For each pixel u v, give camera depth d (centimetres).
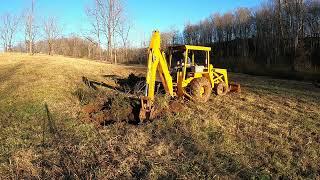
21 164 901
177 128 1159
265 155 1021
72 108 1385
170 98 1454
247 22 6425
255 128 1241
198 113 1363
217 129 1194
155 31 1299
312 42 5025
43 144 1035
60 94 1576
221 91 1762
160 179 833
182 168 877
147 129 1142
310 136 1204
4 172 873
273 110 1510
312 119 1412
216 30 7031
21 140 1055
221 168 902
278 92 2002
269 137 1160
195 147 1005
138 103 1305
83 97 1524
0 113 1316
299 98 1833
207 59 1652
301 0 4972
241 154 1008
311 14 5381
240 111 1465
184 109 1381
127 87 1736
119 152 966
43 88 1641
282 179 909
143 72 2614
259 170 925
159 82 1734
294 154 1050
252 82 2600
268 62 4950
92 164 897
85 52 6612
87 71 2388
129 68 2952
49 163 905
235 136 1152
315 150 1084
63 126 1173
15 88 1672
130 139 1044
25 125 1186
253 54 5744
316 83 2586
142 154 947
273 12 5594
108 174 837
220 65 5309
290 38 5003
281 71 3969
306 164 994
